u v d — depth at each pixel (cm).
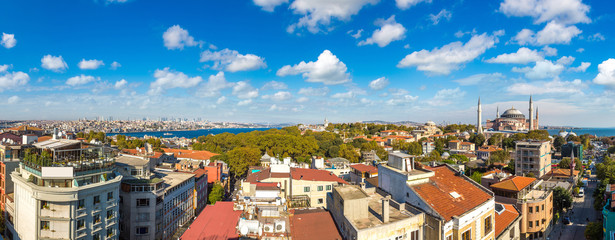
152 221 6419
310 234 4300
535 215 7344
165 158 11819
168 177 8138
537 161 13412
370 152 19275
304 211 5141
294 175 8406
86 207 5222
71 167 5119
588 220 9156
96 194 5391
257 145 19925
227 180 12912
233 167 14312
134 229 6378
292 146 19075
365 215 4259
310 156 19200
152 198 6438
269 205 5441
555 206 9294
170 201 7238
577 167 15412
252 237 4256
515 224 6238
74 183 5144
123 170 6762
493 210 5106
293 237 4244
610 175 10275
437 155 19025
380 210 4584
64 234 4959
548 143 14712
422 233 4288
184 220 8012
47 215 5000
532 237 7425
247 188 8131
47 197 4941
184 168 10219
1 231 6519
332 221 4659
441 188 4916
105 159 5816
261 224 4428
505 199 7681
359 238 3684
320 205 8138
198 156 15812
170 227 7212
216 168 11844
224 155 15500
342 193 4528
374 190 5634
